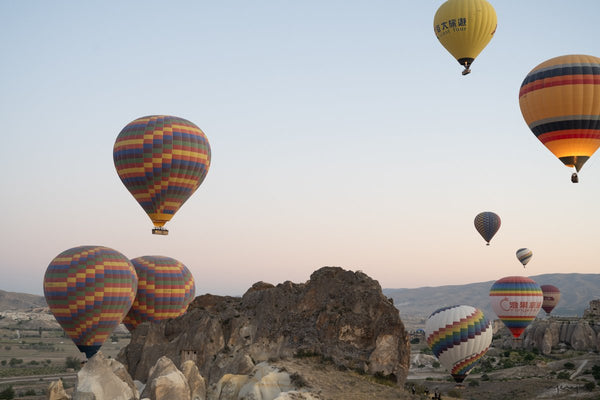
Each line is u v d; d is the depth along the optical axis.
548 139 70.19
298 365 58.31
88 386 56.50
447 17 79.50
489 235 122.25
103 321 80.56
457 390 81.56
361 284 67.81
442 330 80.31
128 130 84.50
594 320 155.00
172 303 89.69
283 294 71.62
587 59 68.88
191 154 83.94
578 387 105.00
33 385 137.88
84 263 79.88
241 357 63.38
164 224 86.75
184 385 56.16
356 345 62.81
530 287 124.75
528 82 70.94
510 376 121.75
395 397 53.78
